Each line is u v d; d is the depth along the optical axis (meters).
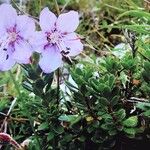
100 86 0.11
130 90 0.13
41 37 0.11
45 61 0.11
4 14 0.11
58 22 0.11
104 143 0.12
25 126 0.13
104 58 0.14
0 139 0.12
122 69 0.13
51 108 0.12
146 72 0.12
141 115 0.12
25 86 0.12
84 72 0.12
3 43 0.11
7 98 0.15
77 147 0.12
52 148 0.13
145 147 0.13
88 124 0.12
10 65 0.11
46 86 0.12
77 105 0.12
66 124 0.13
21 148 0.12
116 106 0.12
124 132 0.12
